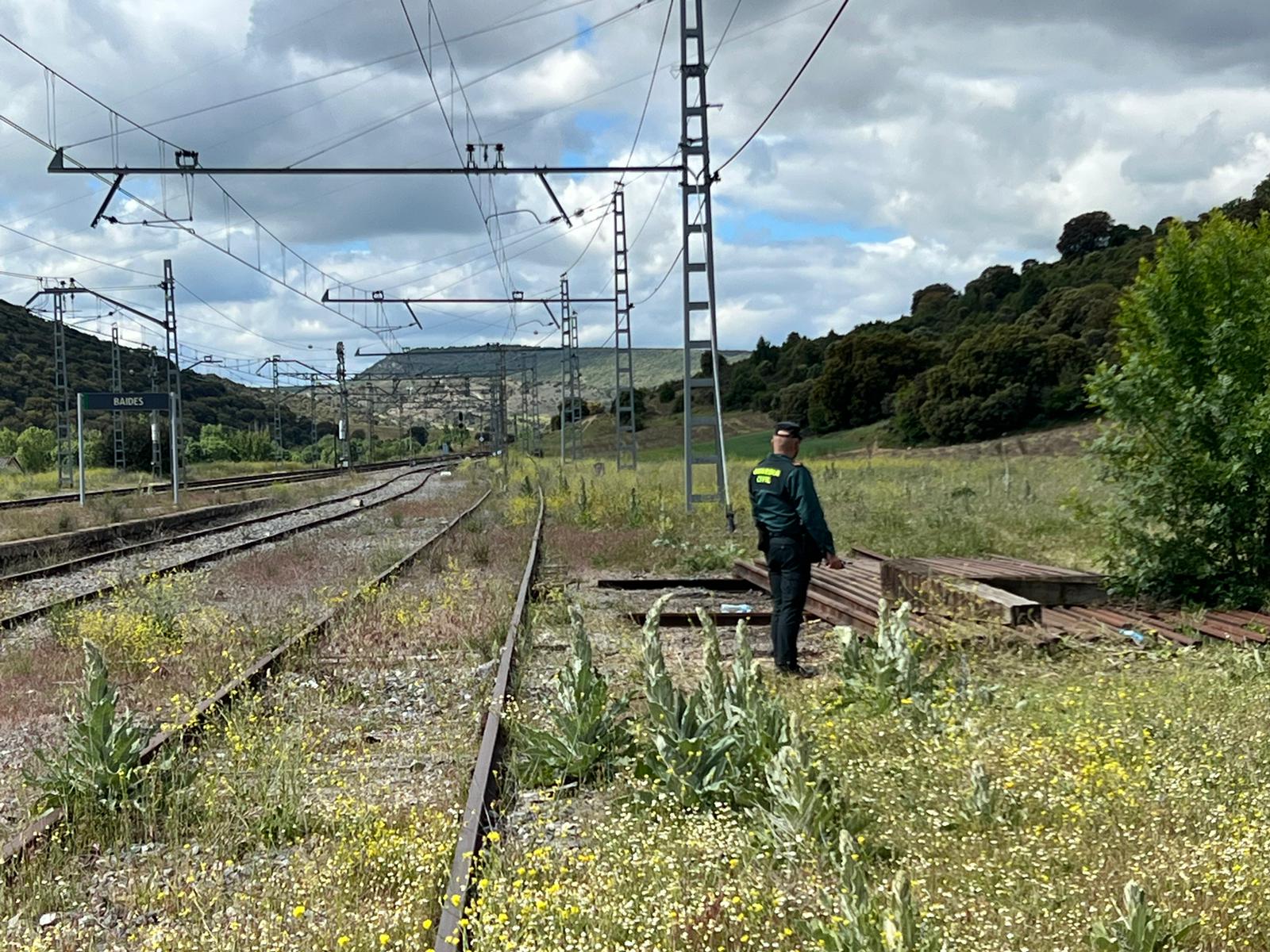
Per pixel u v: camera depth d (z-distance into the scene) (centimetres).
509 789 654
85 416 10862
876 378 8562
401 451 14600
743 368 12756
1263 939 418
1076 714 717
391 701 925
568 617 1288
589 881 480
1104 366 1195
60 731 849
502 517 3119
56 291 5566
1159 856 482
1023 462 4091
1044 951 409
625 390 12550
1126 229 10806
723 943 426
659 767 625
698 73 2498
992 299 10838
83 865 559
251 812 609
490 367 10612
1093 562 1271
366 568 1897
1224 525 1121
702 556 1816
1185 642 992
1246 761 612
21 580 1916
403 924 450
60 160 1966
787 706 782
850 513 2227
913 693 791
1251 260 1192
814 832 525
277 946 433
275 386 8312
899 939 366
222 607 1490
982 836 522
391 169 2097
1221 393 1131
